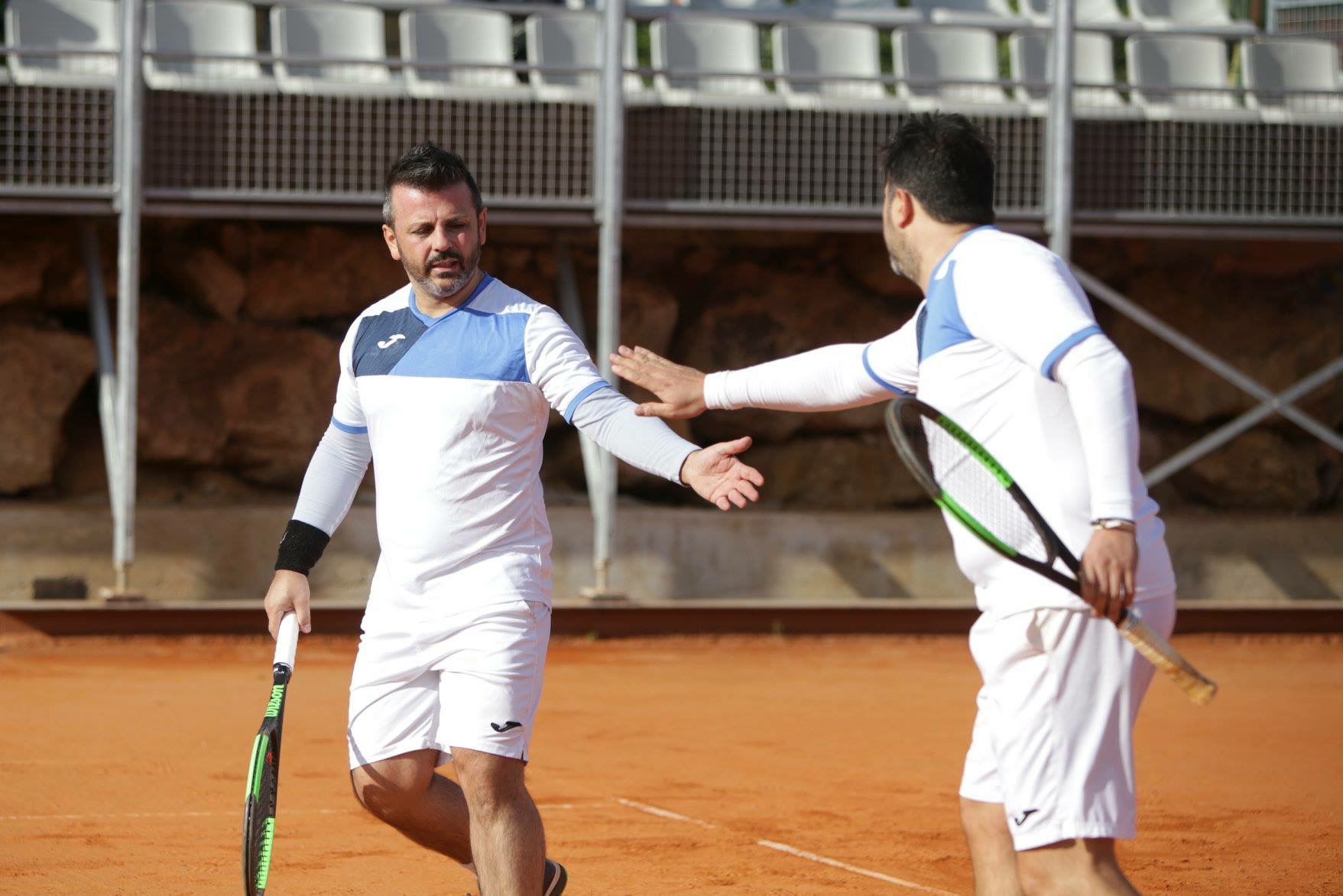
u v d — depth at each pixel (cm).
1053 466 1136
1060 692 1120
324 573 4875
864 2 5959
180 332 5094
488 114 4594
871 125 4756
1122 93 5316
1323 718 3388
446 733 1342
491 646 1339
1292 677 4159
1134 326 5753
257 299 5216
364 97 4528
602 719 3200
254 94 4491
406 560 1369
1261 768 2734
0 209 4256
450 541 1359
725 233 5556
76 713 3114
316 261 5275
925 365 1190
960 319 1152
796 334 5594
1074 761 1116
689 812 2283
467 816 1443
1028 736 1128
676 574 5100
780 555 5181
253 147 4547
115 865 1877
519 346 1373
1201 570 5409
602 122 4544
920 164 1200
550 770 2617
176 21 4812
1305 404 5812
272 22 4962
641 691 3647
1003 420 1145
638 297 5441
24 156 4294
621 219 4528
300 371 5197
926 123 1219
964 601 5078
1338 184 4903
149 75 4447
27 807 2222
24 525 4628
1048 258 1130
